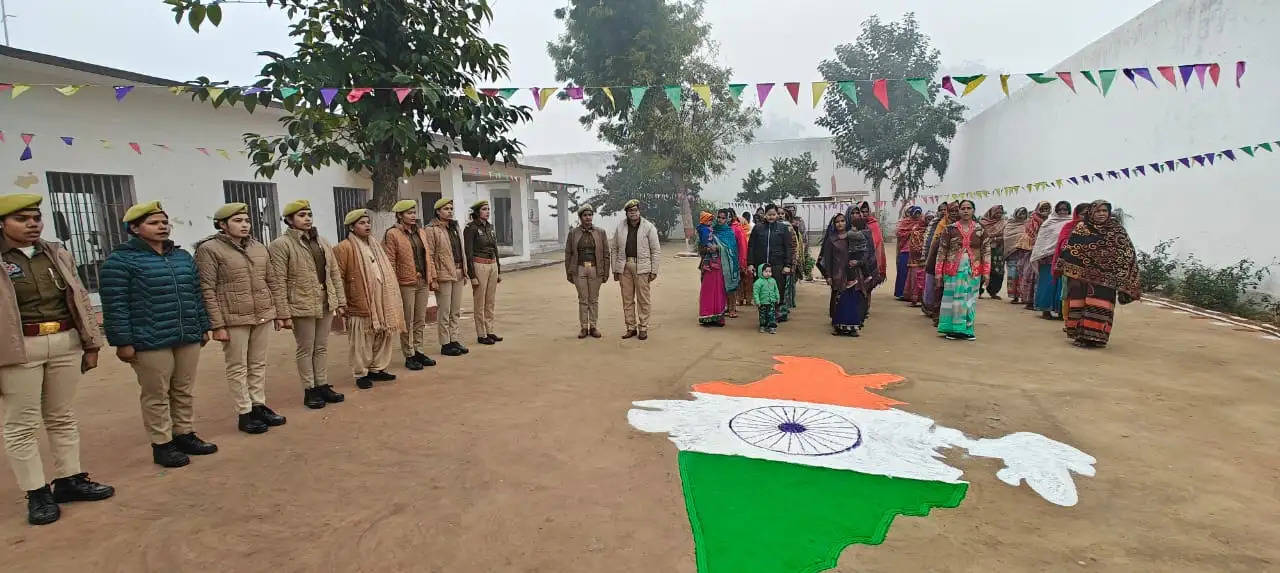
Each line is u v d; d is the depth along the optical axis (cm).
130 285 368
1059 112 1523
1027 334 770
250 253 443
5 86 538
